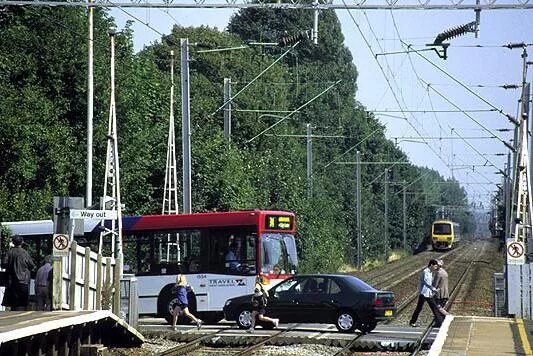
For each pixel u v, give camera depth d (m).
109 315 71.25
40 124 115.56
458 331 73.12
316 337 83.44
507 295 93.25
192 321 101.06
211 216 101.81
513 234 109.19
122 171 130.12
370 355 76.69
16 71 121.19
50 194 117.12
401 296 157.25
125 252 104.00
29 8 123.06
